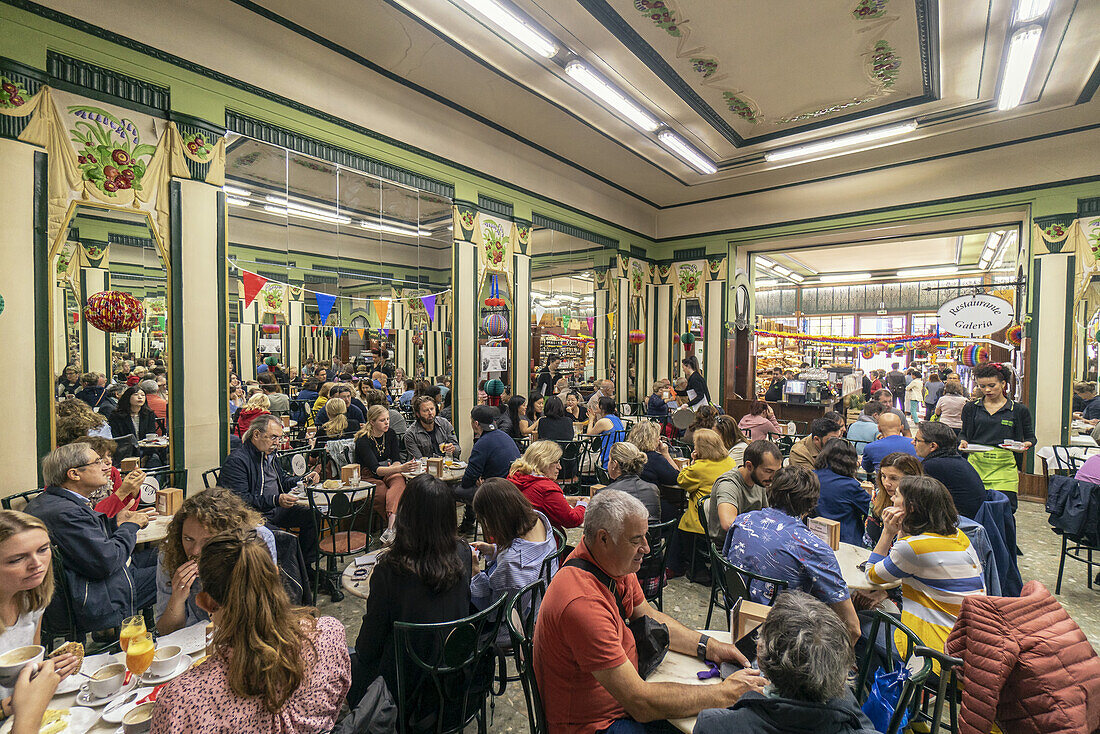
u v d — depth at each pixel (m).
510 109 5.90
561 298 8.35
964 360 9.03
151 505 3.42
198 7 4.05
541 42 4.53
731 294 9.80
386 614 1.87
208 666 1.21
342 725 1.33
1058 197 6.69
